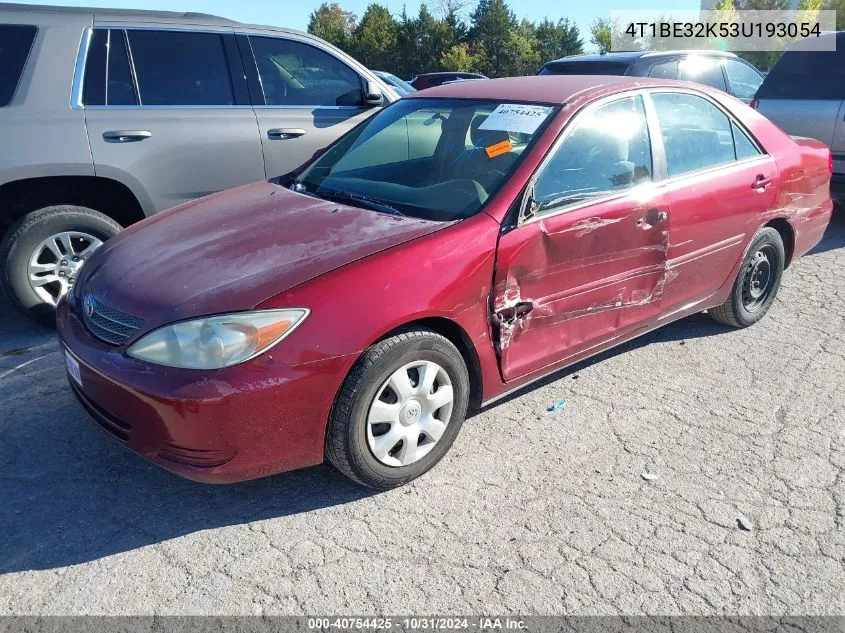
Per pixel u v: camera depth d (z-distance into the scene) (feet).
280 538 9.37
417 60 201.57
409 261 9.75
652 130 13.07
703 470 11.02
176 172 16.30
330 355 9.04
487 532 9.56
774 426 12.30
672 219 12.94
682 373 14.14
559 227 11.14
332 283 9.23
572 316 11.85
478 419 12.30
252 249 10.15
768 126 15.67
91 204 16.17
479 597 8.47
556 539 9.45
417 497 10.24
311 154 18.08
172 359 8.77
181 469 9.02
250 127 17.08
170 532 9.46
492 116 12.53
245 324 8.74
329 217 11.11
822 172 16.75
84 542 9.23
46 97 14.85
